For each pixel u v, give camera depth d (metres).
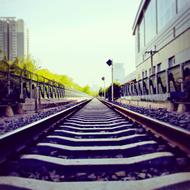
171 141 3.75
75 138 4.97
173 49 25.02
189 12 20.66
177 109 10.60
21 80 12.32
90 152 3.78
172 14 25.75
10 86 11.10
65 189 2.31
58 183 2.45
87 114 11.43
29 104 13.27
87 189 2.31
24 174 2.81
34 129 4.96
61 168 3.03
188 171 2.76
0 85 10.34
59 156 3.64
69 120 8.39
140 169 2.96
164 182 2.36
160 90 14.36
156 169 2.91
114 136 5.24
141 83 21.12
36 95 13.55
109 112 12.65
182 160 3.01
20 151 3.56
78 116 10.31
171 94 11.05
